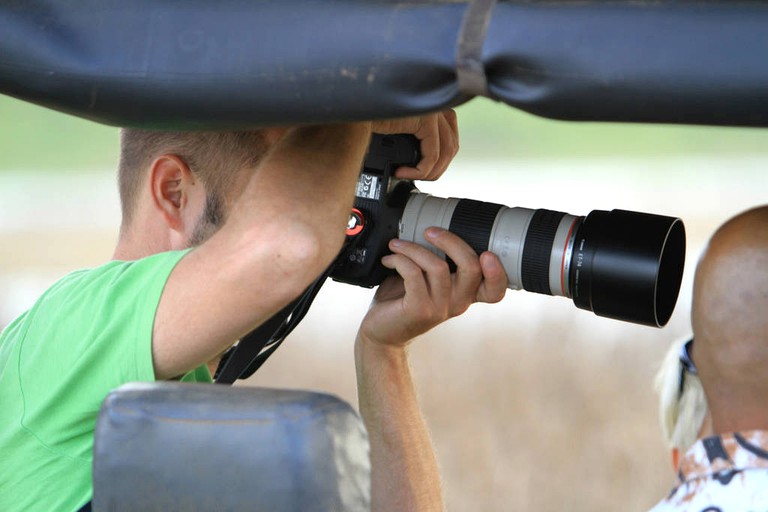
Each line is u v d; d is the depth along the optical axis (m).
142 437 4.46
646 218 7.26
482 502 20.34
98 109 5.02
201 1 4.90
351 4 4.66
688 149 64.50
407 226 7.88
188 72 4.82
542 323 29.16
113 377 6.38
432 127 7.77
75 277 7.12
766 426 5.12
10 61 5.07
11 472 6.62
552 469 21.45
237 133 7.25
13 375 6.77
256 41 4.75
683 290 28.75
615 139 68.56
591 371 25.61
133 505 4.47
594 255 7.25
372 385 8.29
